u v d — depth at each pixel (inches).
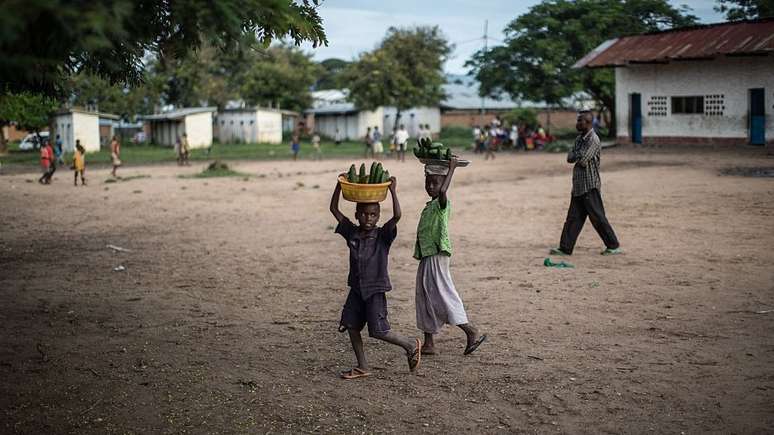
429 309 237.6
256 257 441.4
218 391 213.2
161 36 175.0
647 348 241.9
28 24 121.2
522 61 1910.7
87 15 113.7
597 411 191.6
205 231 558.3
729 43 1270.9
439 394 207.9
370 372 228.2
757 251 401.4
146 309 314.5
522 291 329.1
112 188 963.3
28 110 1754.4
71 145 2110.0
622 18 1819.6
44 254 460.1
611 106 1915.6
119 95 2445.9
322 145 2359.7
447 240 235.1
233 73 2866.6
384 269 218.5
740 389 203.2
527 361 233.1
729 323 267.7
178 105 2765.7
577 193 402.9
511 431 181.5
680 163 1056.2
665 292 317.7
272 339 266.8
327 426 186.9
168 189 935.7
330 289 350.3
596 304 301.7
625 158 1201.4
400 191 847.7
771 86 1248.2
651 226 506.0
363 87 2336.4
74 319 297.1
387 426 186.2
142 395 210.5
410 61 2373.3
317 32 206.1
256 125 2470.5
